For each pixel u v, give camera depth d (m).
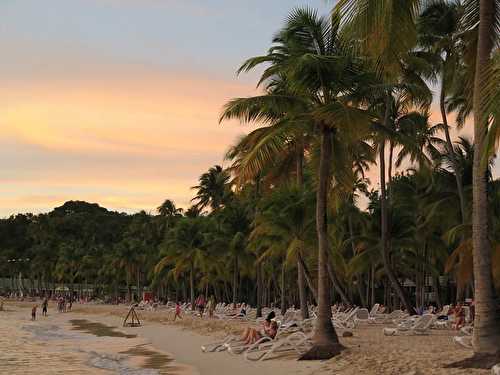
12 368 20.52
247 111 20.06
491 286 12.65
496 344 12.27
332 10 12.89
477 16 15.42
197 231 55.22
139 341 33.00
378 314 30.98
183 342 29.77
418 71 31.45
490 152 10.08
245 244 50.25
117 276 99.19
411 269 51.28
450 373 11.86
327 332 17.14
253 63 19.59
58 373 19.02
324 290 17.59
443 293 61.06
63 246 125.81
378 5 12.70
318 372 14.55
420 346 17.45
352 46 15.55
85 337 37.84
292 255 29.80
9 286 149.62
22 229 167.62
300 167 27.45
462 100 34.09
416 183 43.38
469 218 35.72
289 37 19.22
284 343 18.09
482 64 12.66
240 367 17.28
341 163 21.58
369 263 42.94
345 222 49.44
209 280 65.00
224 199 67.44
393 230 40.28
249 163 17.30
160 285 88.81
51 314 79.44
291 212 29.89
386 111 32.25
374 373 13.20
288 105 19.08
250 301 72.56
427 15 29.02
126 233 109.12
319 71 17.83
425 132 38.72
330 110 16.75
